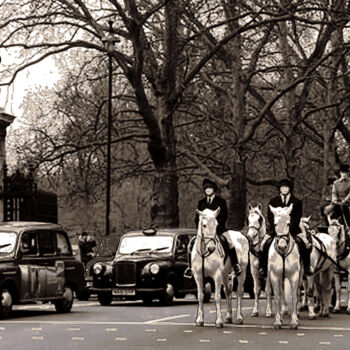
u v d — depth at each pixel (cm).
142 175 5697
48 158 5062
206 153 5706
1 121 3862
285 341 1825
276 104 6631
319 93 6175
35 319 2373
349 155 6175
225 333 1983
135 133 5322
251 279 3412
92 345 1745
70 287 2650
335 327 2133
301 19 4512
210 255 2130
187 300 3422
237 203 5044
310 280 2391
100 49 4569
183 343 1784
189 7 4631
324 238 2503
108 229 4581
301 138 6066
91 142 5078
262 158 6053
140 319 2384
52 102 5697
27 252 2459
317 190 6562
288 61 5522
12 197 3806
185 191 6444
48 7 4603
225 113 5509
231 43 5091
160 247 3145
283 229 2089
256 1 4750
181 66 5031
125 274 3056
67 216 7050
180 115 5669
